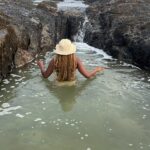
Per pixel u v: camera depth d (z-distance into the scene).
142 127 4.86
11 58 6.85
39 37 8.35
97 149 4.36
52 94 5.75
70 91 5.85
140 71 7.06
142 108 5.36
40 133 4.66
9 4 9.59
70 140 4.53
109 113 5.19
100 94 5.76
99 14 9.60
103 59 7.78
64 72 6.05
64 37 9.56
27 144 4.43
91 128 4.80
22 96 5.69
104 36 8.62
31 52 7.71
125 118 5.07
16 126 4.81
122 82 6.30
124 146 4.43
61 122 4.93
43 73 6.35
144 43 7.34
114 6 9.79
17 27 7.63
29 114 5.13
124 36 7.95
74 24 9.55
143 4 9.60
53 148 4.36
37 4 10.41
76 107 5.35
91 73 6.38
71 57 5.98
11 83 6.20
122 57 7.79
